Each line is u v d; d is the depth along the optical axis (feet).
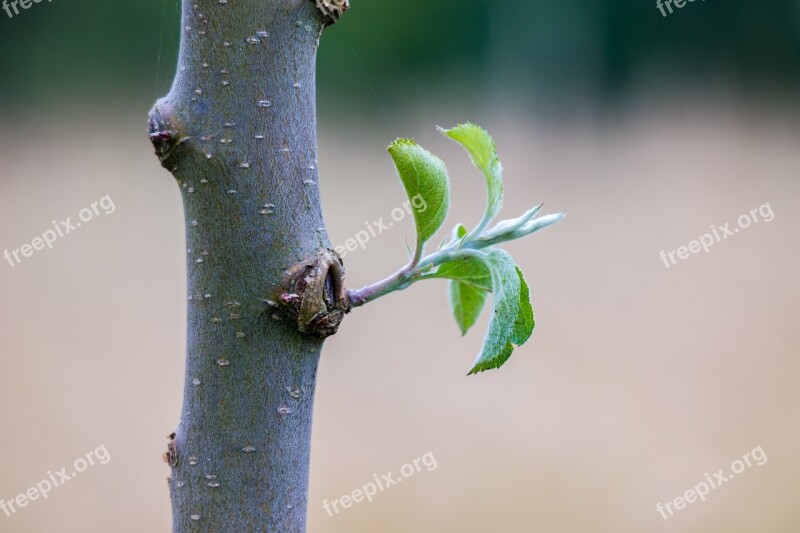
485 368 2.36
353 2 15.67
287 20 2.27
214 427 2.27
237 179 2.27
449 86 16.74
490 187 2.35
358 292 2.32
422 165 2.32
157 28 14.15
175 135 2.27
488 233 2.35
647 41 17.53
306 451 2.29
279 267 2.27
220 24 2.26
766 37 17.34
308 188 2.28
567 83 17.31
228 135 2.26
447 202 2.33
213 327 2.27
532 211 2.35
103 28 14.29
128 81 14.33
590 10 17.31
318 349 2.29
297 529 2.29
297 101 2.28
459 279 2.38
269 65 2.27
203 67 2.27
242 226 2.27
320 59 14.82
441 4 16.39
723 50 17.42
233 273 2.27
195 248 2.28
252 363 2.27
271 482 2.27
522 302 2.37
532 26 17.26
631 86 17.53
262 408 2.27
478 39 16.96
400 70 16.16
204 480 2.27
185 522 2.28
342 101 15.12
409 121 15.30
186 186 2.27
